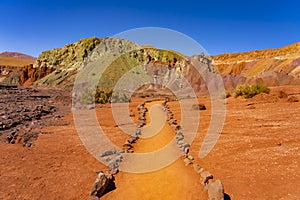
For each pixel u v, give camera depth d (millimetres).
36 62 100188
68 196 5590
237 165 7332
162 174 7102
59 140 10406
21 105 21203
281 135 10094
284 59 79562
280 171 6645
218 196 5250
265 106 18062
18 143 9844
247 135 10602
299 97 21750
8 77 117500
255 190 5719
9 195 5477
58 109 21172
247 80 49562
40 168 7156
